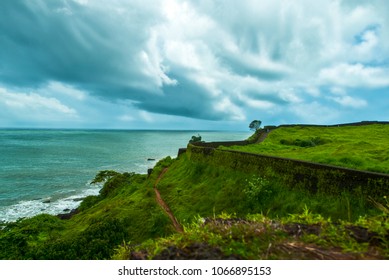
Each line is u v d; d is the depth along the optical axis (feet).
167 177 117.60
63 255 52.03
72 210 128.36
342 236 12.18
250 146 126.11
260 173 69.56
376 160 67.00
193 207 73.72
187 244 11.76
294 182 59.21
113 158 330.34
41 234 70.95
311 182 55.42
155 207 75.51
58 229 79.25
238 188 70.69
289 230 12.89
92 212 100.48
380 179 43.88
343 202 47.14
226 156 88.02
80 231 69.82
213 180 84.07
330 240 11.96
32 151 394.32
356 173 47.73
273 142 156.25
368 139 153.58
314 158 69.26
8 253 58.34
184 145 560.20
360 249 11.32
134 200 88.02
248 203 62.80
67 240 58.95
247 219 14.32
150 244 13.24
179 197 83.46
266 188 63.21
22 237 65.57
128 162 297.12
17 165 266.77
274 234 12.33
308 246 11.59
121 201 94.38
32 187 179.11
